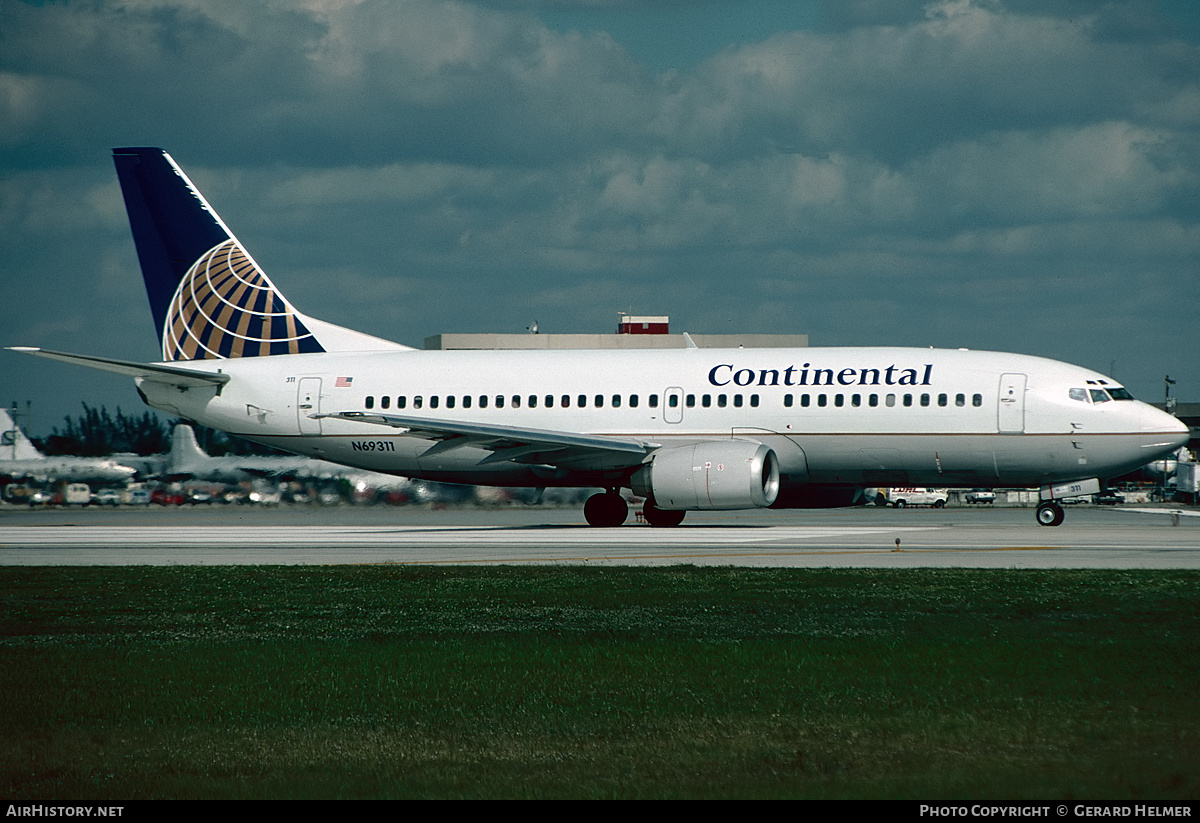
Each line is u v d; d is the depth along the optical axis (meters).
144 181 152.75
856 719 40.16
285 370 147.62
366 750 37.25
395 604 69.12
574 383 137.62
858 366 129.75
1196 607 63.72
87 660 51.66
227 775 34.88
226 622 63.25
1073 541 111.19
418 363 144.75
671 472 125.44
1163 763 34.53
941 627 58.09
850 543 111.94
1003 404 124.06
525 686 45.78
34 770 35.50
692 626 59.59
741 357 135.12
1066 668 47.28
